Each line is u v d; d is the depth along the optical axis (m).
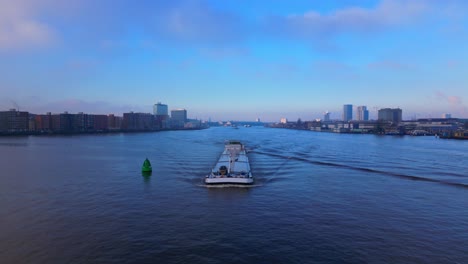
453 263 27.16
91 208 42.69
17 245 30.33
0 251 29.03
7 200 47.00
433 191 53.78
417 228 35.41
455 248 30.17
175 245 30.22
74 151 128.62
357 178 65.94
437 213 41.09
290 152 122.31
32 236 32.53
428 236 33.06
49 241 31.22
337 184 59.53
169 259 27.31
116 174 70.50
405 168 79.62
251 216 39.28
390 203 45.84
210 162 92.88
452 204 45.50
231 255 28.11
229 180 56.84
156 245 30.19
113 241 31.19
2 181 62.12
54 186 57.19
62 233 33.34
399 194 51.47
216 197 48.91
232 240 31.45
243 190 53.97
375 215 40.00
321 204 45.12
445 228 35.53
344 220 37.88
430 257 28.20
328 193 52.00
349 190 54.34
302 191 53.38
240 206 43.81
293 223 36.66
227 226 35.50
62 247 29.81
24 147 149.50
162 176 67.81
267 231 34.00
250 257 27.75
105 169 78.19
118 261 26.94
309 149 135.50
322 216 39.38
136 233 33.28
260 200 47.12
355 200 47.47
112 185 58.00
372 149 135.25
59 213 40.41
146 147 152.00
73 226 35.50
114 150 134.00
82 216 39.16
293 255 28.20
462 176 68.06
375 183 60.66
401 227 35.69
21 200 46.97
